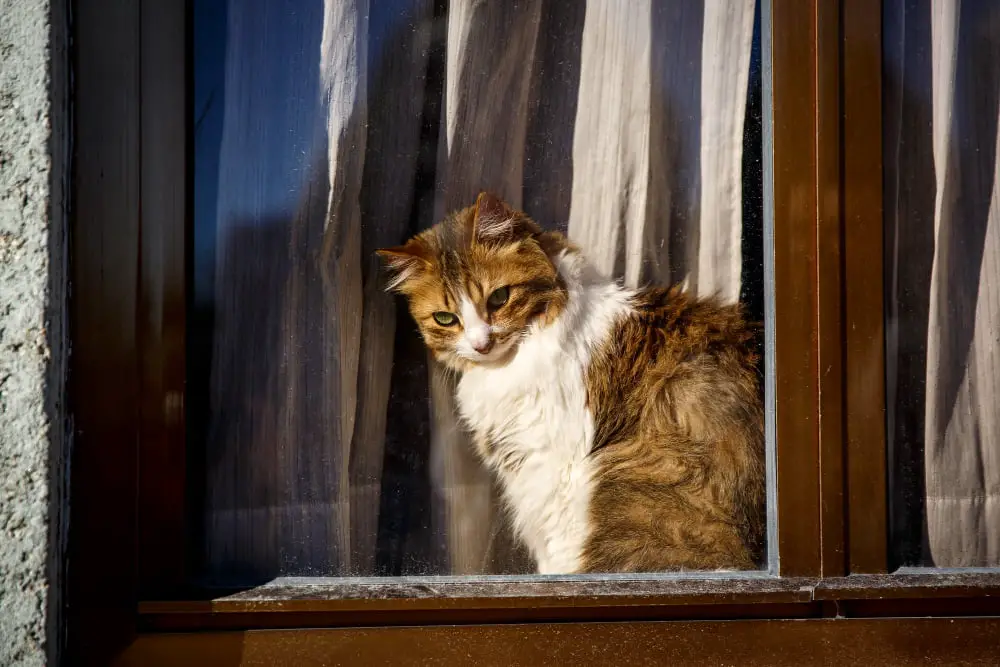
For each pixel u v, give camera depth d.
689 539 1.29
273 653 1.10
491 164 1.27
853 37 1.19
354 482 1.25
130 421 1.10
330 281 1.24
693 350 1.30
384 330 1.27
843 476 1.18
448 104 1.25
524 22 1.25
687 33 1.26
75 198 1.08
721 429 1.29
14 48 1.00
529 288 1.32
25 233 1.00
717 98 1.26
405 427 1.28
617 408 1.33
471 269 1.29
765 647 1.15
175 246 1.14
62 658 1.07
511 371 1.34
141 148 1.12
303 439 1.23
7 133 1.00
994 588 1.17
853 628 1.16
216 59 1.19
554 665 1.13
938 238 1.28
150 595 1.12
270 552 1.22
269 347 1.22
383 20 1.23
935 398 1.28
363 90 1.23
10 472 1.00
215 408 1.20
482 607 1.13
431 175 1.25
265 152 1.21
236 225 1.20
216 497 1.20
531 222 1.28
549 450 1.33
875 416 1.19
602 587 1.15
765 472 1.24
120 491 1.09
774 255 1.20
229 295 1.21
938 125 1.27
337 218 1.24
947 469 1.28
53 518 1.02
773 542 1.20
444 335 1.31
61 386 1.05
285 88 1.21
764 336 1.24
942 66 1.26
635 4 1.25
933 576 1.19
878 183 1.19
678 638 1.14
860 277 1.19
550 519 1.32
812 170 1.19
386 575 1.25
